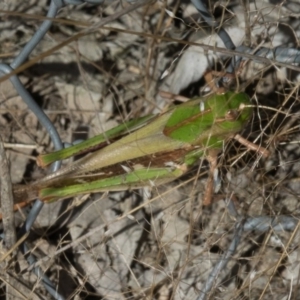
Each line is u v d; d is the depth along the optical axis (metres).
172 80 0.35
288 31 0.34
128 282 0.33
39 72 0.35
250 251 0.33
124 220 0.34
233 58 0.32
